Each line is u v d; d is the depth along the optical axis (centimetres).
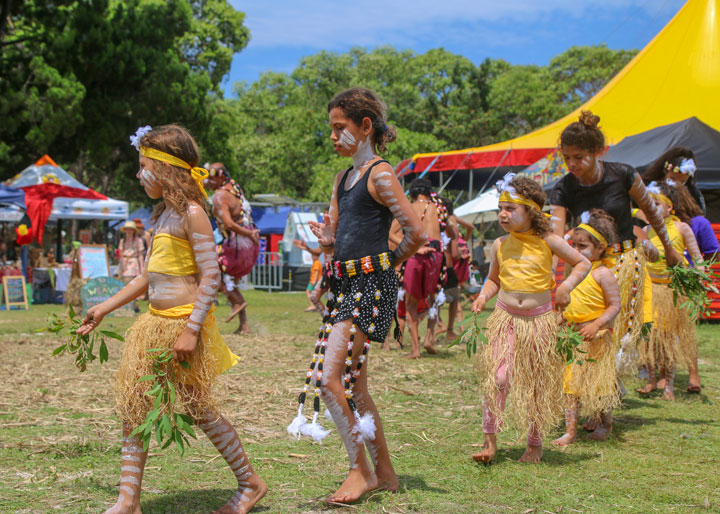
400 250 308
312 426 289
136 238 1427
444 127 4631
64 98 2236
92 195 1691
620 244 451
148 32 2527
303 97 5288
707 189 1145
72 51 2372
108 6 2550
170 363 276
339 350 297
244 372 624
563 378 376
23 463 353
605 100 1775
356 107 307
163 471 345
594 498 309
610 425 429
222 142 3491
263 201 2756
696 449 393
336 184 326
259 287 1988
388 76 5209
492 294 386
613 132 1644
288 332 933
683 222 570
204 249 279
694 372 557
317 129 5012
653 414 485
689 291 496
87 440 396
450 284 849
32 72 2281
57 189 1641
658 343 536
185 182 285
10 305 1371
